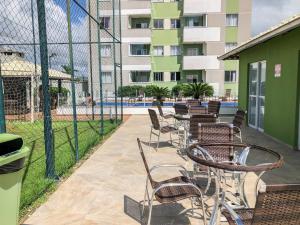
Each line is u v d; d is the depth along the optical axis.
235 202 3.71
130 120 12.26
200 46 28.97
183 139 7.34
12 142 2.72
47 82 4.50
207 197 3.90
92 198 4.01
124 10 27.92
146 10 27.91
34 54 11.70
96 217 3.47
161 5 28.73
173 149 6.93
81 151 6.54
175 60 29.20
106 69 24.14
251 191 4.16
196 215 3.50
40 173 4.98
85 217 3.47
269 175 4.88
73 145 7.15
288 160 5.79
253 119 10.16
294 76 6.78
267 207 1.80
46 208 3.70
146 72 29.41
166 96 21.98
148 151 6.73
